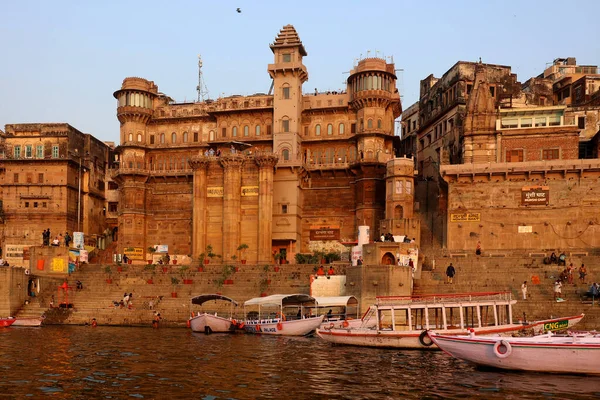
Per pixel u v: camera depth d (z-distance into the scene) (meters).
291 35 79.88
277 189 77.31
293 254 76.31
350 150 80.25
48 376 28.67
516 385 27.20
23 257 83.31
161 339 43.34
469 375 29.58
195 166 75.69
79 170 87.62
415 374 29.81
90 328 51.56
